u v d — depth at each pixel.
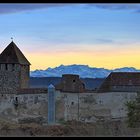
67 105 109.56
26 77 119.94
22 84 117.00
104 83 115.00
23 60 119.06
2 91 113.62
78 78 113.06
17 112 111.00
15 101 111.56
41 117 109.31
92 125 83.38
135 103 78.19
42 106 109.69
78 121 104.62
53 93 109.06
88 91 110.75
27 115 110.25
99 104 108.94
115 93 108.75
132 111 76.38
